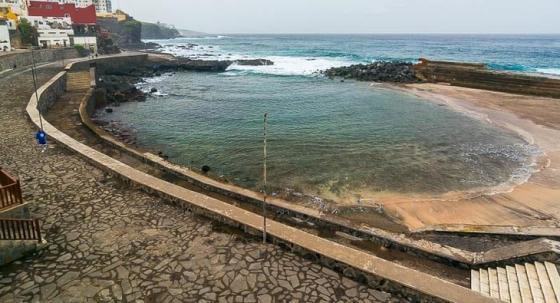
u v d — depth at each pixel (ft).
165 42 554.05
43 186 40.34
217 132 79.92
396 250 34.68
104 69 159.02
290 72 193.06
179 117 93.40
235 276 27.76
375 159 63.10
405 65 179.83
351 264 28.12
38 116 64.75
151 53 275.59
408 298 26.37
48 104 82.64
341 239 36.42
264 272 28.40
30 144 52.90
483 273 31.12
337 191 50.57
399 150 67.77
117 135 75.56
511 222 42.14
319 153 66.23
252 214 35.40
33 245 29.17
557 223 41.81
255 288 26.61
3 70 108.88
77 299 24.67
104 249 30.14
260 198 43.52
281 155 65.26
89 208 36.45
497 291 28.53
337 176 55.83
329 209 44.62
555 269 29.71
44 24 204.64
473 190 50.90
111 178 43.34
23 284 25.77
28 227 28.55
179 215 36.17
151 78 169.78
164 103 110.83
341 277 28.37
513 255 31.71
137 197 39.27
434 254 33.12
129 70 174.50
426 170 58.13
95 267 27.94
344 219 39.27
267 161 62.28
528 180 53.98
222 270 28.35
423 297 25.75
